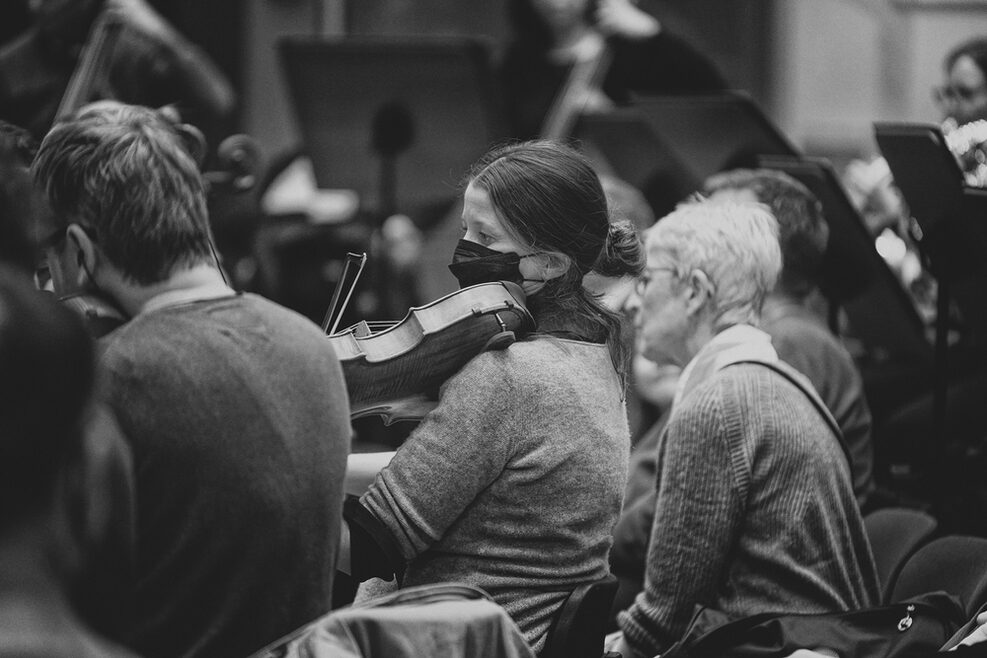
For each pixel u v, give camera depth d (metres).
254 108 25.73
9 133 8.16
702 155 15.94
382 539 7.32
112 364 6.09
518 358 7.56
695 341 9.75
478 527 7.51
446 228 22.84
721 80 20.67
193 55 14.72
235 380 6.20
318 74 17.73
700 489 8.88
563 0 20.34
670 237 9.77
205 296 6.47
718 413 8.92
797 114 30.66
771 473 8.85
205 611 6.20
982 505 12.09
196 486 6.08
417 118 17.92
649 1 30.02
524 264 7.86
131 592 6.13
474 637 5.73
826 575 8.91
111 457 4.73
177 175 6.47
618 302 10.20
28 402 3.71
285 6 25.89
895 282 13.33
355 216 19.81
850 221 12.89
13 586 3.59
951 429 13.10
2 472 3.65
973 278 11.17
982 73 15.31
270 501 6.18
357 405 7.62
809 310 12.19
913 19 30.64
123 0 14.45
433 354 7.57
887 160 11.30
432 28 27.56
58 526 3.84
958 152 13.97
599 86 20.36
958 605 8.62
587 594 7.54
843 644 8.27
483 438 7.38
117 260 6.41
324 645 5.34
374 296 19.47
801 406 9.10
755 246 9.60
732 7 30.41
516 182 7.79
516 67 20.70
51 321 3.81
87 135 6.44
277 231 19.61
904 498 12.96
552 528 7.54
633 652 9.09
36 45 14.09
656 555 9.03
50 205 6.44
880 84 30.77
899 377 14.34
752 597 8.85
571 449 7.54
